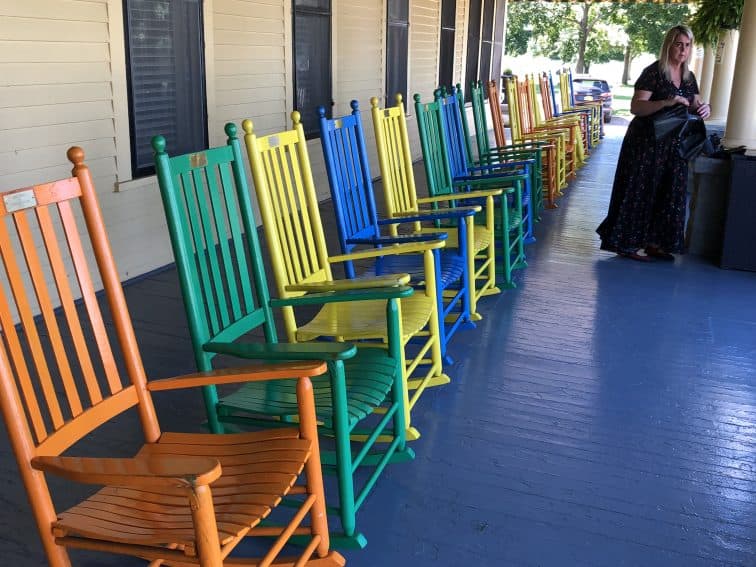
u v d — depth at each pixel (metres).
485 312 4.00
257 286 2.34
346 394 2.05
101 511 1.56
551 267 4.89
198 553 1.35
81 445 2.58
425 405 2.93
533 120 7.93
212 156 2.17
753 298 4.32
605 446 2.66
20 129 3.54
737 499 2.36
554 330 3.76
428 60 9.67
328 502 2.28
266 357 1.93
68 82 3.78
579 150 9.37
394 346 2.36
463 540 2.12
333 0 6.60
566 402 2.98
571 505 2.30
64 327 3.61
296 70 6.11
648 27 32.88
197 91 4.84
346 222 3.18
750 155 4.81
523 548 2.09
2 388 1.46
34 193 1.59
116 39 4.04
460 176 4.66
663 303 4.21
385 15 7.85
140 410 1.83
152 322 3.74
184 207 2.03
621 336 3.70
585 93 15.62
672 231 4.90
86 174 1.74
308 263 2.73
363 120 7.70
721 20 8.05
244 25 5.24
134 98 4.28
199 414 2.82
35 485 1.49
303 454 1.73
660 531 2.19
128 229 4.36
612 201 5.05
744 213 4.75
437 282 3.05
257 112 5.58
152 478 1.30
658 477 2.47
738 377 3.26
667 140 4.76
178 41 4.58
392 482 2.40
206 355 2.04
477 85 5.58
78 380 3.10
